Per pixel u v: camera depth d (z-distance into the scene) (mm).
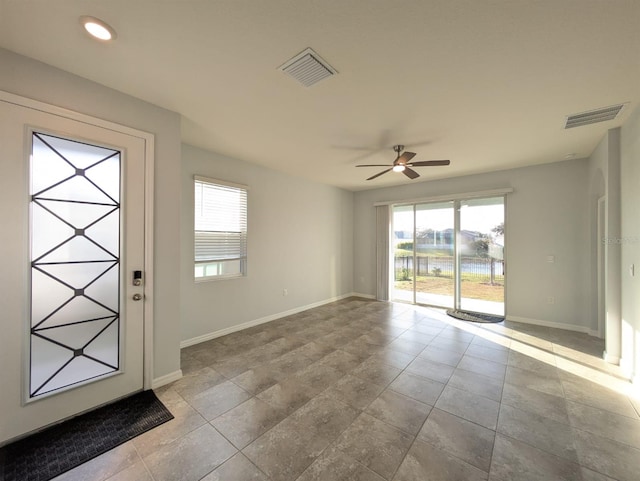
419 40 1602
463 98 2262
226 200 3852
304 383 2512
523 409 2127
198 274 3572
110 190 2172
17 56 1760
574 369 2787
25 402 1798
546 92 2164
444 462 1613
